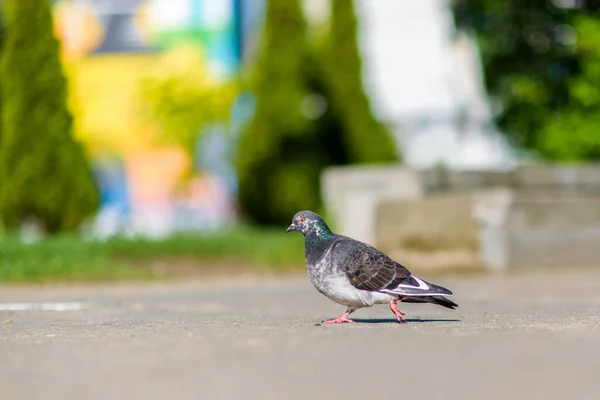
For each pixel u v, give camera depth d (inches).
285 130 1159.6
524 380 209.9
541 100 1149.7
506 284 669.3
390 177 848.3
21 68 901.8
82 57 1818.4
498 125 1197.7
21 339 314.3
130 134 1800.0
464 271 793.6
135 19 1787.6
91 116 1796.3
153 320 397.1
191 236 884.6
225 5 1744.6
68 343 295.9
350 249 340.2
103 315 442.0
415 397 189.8
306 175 1167.6
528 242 817.5
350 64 1184.8
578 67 1140.5
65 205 904.9
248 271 810.8
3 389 206.8
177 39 1764.3
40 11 905.5
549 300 507.2
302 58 1174.3
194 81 1562.5
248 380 213.5
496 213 803.4
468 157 1470.2
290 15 1172.5
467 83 1475.1
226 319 394.6
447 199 813.2
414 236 822.5
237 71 1582.2
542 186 866.1
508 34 1182.9
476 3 1195.9
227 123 1524.4
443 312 426.6
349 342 282.0
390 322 359.6
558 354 251.4
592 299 514.3
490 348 264.8
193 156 1592.0
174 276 766.5
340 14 1187.9
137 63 1780.3
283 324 355.6
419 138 1501.0
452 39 1481.3
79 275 725.9
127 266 766.5
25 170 895.1
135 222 1802.4
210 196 1758.1
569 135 1109.1
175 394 196.1
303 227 346.0
